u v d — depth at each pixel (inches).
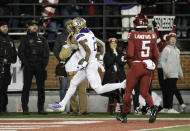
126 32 2021.4
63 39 1765.5
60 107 1508.4
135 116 1696.6
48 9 2037.4
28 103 1947.6
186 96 1947.6
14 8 2058.3
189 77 1972.2
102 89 1489.9
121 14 2025.1
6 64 1764.3
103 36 2010.3
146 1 1911.9
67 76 1748.3
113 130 1165.7
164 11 2066.9
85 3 2021.4
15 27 2073.1
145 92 1368.1
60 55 1684.3
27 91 1786.4
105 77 1769.2
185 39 1999.3
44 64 1780.3
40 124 1370.6
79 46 1496.1
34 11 2027.6
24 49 1768.0
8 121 1487.5
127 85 1369.3
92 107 1935.3
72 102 1750.7
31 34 1775.3
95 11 2038.6
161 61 1846.7
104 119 1556.3
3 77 1756.9
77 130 1170.0
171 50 1844.2
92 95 1936.5
